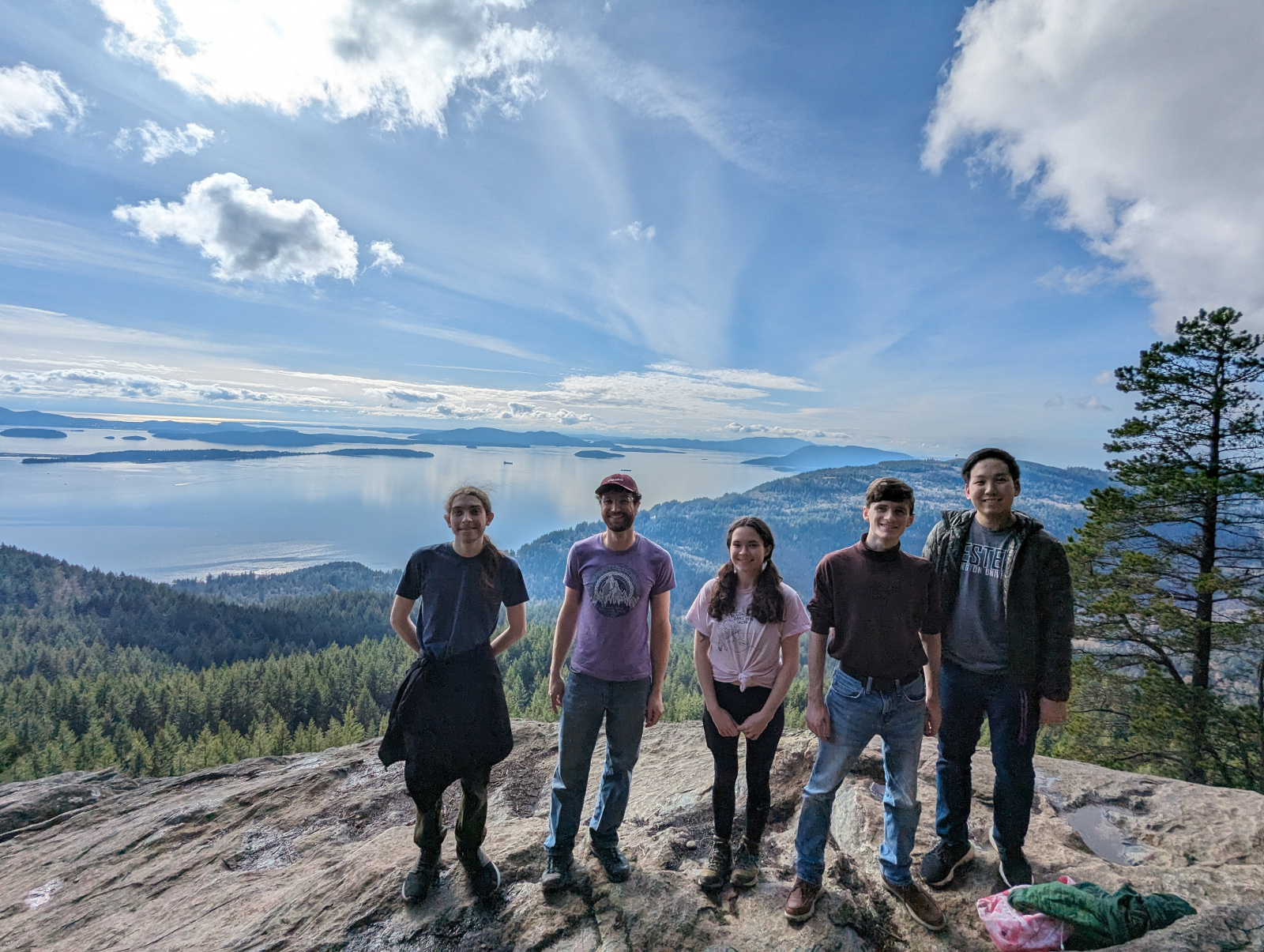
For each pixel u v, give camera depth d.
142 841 4.14
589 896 2.76
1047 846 3.16
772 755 2.83
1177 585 12.05
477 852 2.81
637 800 4.16
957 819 2.85
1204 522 11.89
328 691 59.62
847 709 2.69
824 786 2.69
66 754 43.38
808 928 2.54
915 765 2.69
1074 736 12.78
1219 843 3.37
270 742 47.12
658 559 3.02
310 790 4.61
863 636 2.67
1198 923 2.30
